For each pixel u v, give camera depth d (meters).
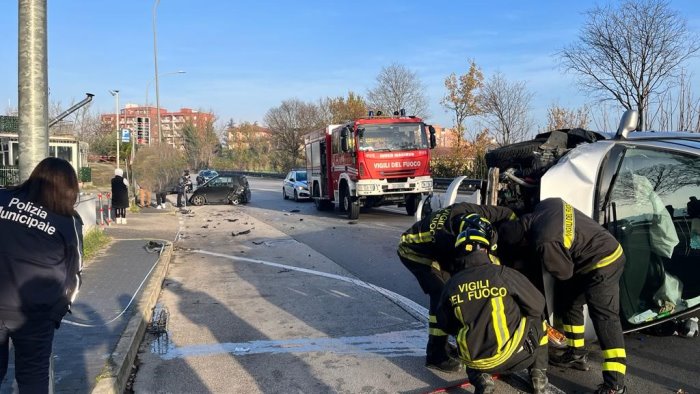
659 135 5.08
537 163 5.15
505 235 4.08
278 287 7.99
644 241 4.71
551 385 4.26
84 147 36.44
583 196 4.60
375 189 16.23
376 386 4.39
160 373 4.75
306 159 22.61
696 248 5.05
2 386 3.89
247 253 11.27
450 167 30.27
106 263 9.26
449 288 3.55
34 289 2.98
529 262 4.23
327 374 4.65
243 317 6.44
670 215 5.04
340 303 6.99
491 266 3.56
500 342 3.41
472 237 3.67
